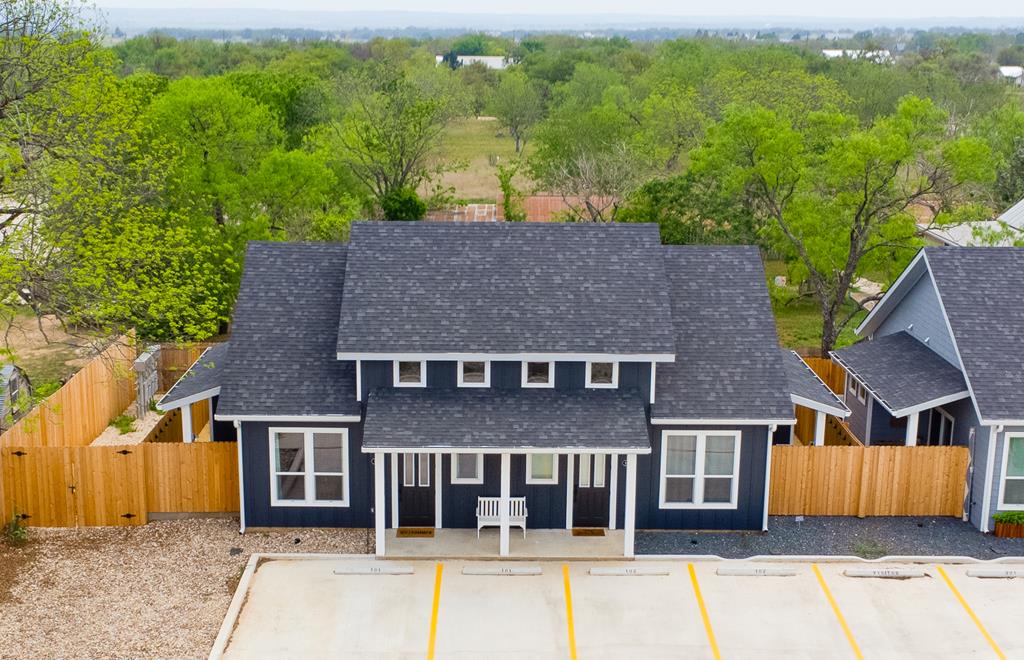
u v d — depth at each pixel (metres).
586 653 18.91
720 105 66.88
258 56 124.69
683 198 43.06
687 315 25.36
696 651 19.03
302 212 42.47
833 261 36.06
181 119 39.81
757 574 21.92
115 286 26.11
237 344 24.19
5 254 23.17
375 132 52.09
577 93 95.94
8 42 25.69
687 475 23.92
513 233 25.39
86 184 27.12
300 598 20.72
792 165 36.38
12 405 25.86
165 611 20.23
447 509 23.61
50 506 23.77
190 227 35.62
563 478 23.41
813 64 103.00
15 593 20.75
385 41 152.50
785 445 24.66
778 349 24.66
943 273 26.44
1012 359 24.52
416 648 19.00
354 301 23.61
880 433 28.39
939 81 91.06
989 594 21.23
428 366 23.30
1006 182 55.78
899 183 43.47
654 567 22.09
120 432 29.98
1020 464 24.02
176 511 24.38
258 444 23.30
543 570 22.00
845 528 24.36
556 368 23.41
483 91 113.62
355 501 23.77
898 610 20.56
